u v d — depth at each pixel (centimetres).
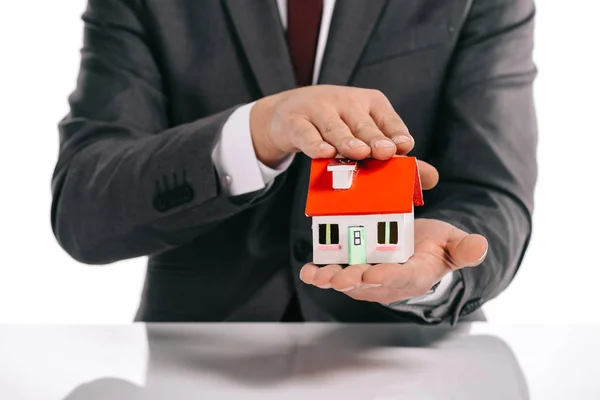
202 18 125
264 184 106
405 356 96
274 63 122
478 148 121
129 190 111
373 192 84
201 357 96
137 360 96
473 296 105
